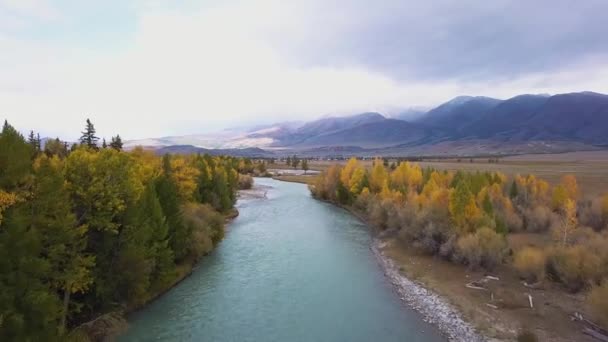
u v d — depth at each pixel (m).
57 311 23.19
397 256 50.84
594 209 62.56
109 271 30.17
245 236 62.38
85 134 67.00
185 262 45.31
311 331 30.55
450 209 50.53
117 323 28.73
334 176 105.38
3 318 18.62
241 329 30.84
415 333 30.19
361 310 34.59
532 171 138.62
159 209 37.16
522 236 58.16
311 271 45.19
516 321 31.11
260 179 172.75
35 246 20.75
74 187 27.98
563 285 37.88
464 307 34.25
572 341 27.72
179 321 32.03
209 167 81.38
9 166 21.61
